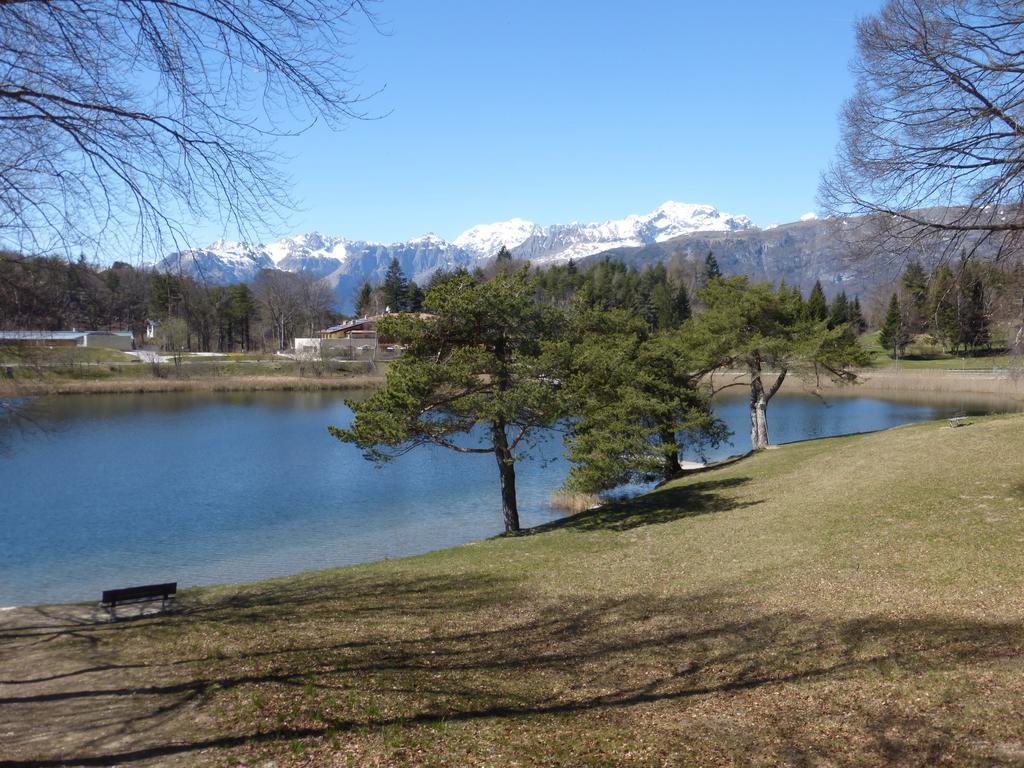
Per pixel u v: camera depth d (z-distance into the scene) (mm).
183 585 19469
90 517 27078
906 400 60469
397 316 21375
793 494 20750
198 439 44938
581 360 21469
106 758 6262
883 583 11461
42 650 10484
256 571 20891
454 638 10242
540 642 9898
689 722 6695
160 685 8375
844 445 28500
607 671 8445
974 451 21562
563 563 15906
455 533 25172
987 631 8508
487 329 21594
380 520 26969
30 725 7215
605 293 99312
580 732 6527
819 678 7586
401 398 19859
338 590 14422
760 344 31594
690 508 21359
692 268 141750
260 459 39031
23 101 6043
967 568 11562
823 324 32844
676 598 12023
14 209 6527
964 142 10609
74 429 48312
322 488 32438
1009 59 10227
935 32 10445
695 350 32750
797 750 5910
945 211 11312
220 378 75750
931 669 7438
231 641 10383
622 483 23438
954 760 5465
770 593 11688
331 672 8562
